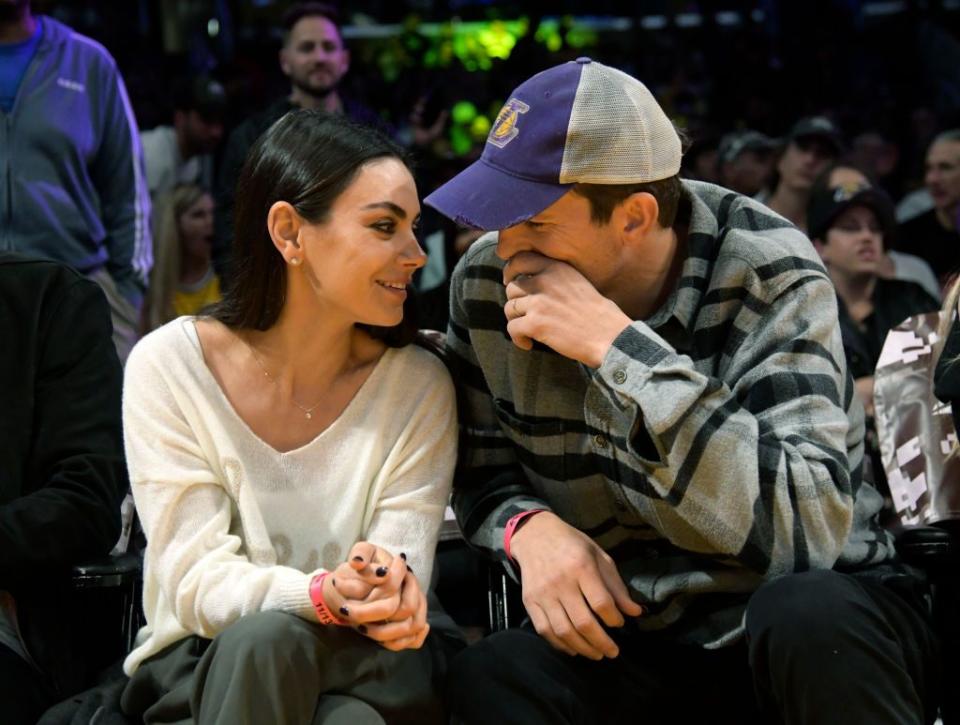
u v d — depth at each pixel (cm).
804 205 480
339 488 216
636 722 210
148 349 215
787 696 188
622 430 202
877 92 732
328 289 210
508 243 207
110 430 254
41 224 375
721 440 192
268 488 213
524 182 200
